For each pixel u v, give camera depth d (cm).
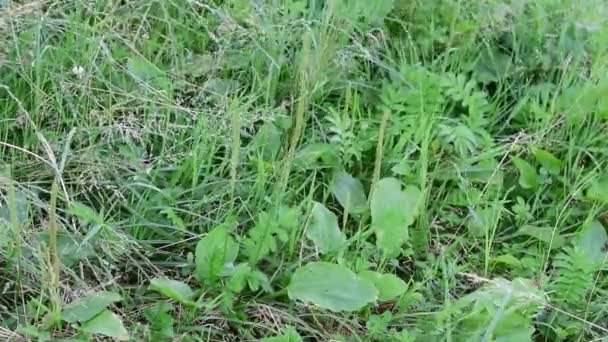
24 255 131
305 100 152
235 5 167
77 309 125
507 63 172
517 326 131
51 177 142
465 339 131
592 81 166
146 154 146
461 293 141
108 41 159
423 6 175
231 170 136
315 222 139
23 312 128
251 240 135
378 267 139
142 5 164
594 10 175
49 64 151
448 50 167
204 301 132
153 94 150
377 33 172
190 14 167
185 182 145
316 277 132
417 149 153
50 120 147
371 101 164
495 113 165
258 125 154
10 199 122
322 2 177
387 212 138
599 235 148
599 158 160
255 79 158
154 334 128
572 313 138
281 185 139
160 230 139
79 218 134
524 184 153
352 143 152
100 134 147
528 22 176
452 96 160
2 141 145
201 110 151
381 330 132
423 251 146
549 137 160
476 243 147
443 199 153
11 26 148
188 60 161
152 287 131
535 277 142
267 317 133
